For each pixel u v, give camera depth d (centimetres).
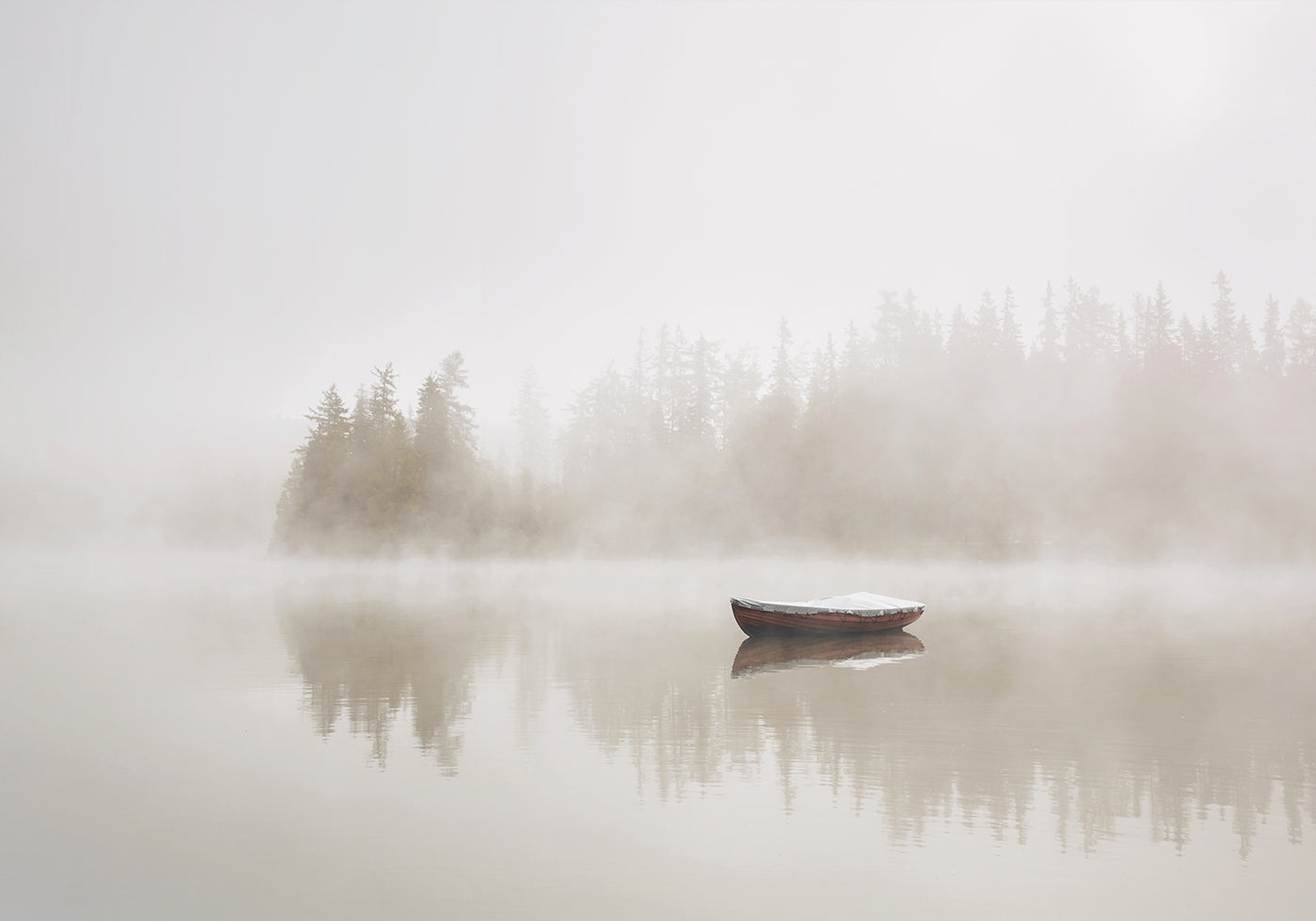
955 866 980
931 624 3319
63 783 1297
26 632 3067
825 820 1129
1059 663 2361
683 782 1289
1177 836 1061
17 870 984
